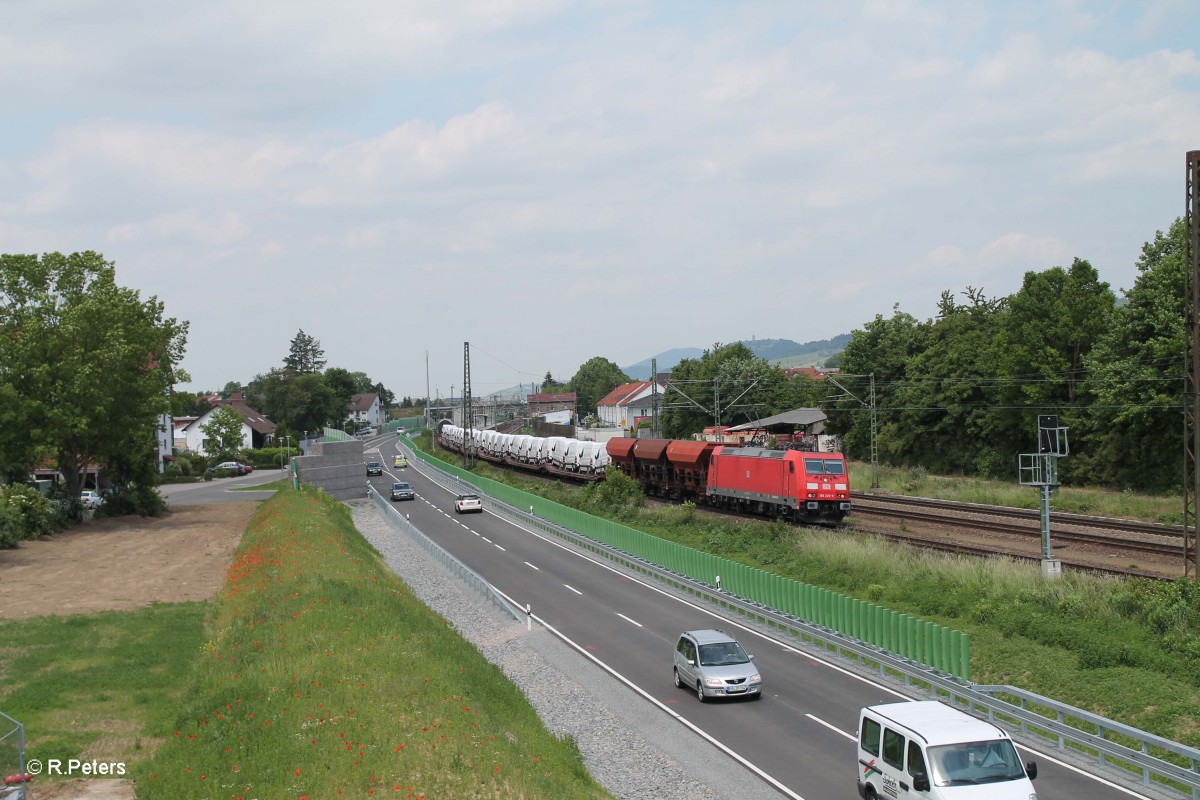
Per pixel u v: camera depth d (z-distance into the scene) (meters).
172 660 27.47
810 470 50.72
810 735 22.47
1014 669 25.27
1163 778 18.55
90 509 68.19
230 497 84.88
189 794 16.62
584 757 22.12
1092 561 36.88
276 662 23.50
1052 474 33.28
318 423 162.50
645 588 41.28
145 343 64.25
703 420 103.94
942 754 15.50
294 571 36.12
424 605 36.72
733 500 58.19
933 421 78.75
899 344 87.62
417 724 19.31
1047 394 65.62
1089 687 23.09
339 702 20.38
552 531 59.03
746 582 35.84
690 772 20.75
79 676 25.52
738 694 25.27
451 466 101.19
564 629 34.78
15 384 58.84
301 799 15.70
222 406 130.88
